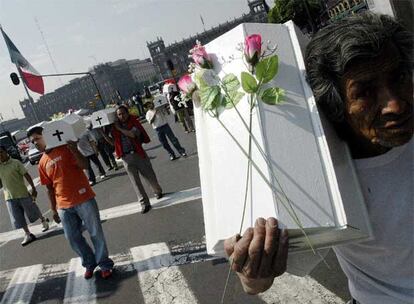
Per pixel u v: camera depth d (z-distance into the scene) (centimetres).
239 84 122
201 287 447
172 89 1584
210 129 129
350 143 130
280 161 113
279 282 406
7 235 977
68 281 573
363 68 112
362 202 125
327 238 114
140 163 782
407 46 115
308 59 121
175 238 607
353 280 146
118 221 779
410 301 133
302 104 122
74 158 521
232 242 111
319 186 112
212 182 124
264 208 110
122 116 767
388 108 114
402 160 127
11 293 600
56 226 903
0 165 818
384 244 129
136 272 531
